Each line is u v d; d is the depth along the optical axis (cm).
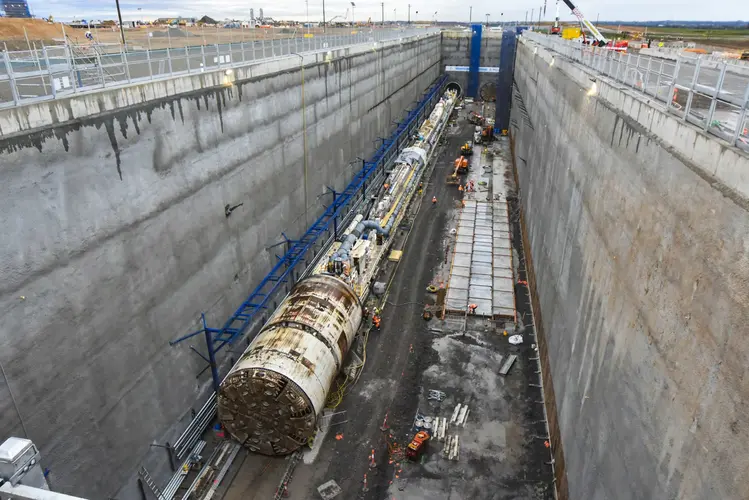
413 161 4675
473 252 3534
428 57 8006
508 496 1845
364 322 2784
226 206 2248
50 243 1332
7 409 1241
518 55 6600
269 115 2627
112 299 1571
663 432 1034
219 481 1880
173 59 1925
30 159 1255
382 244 3312
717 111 1455
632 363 1247
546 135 3206
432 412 2223
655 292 1151
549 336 2375
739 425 762
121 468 1650
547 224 2794
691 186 1016
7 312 1223
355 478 1912
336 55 3678
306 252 3122
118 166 1564
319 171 3522
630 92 1572
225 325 2186
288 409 1783
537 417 2212
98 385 1530
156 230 1769
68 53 1427
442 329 2775
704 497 848
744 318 769
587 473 1520
